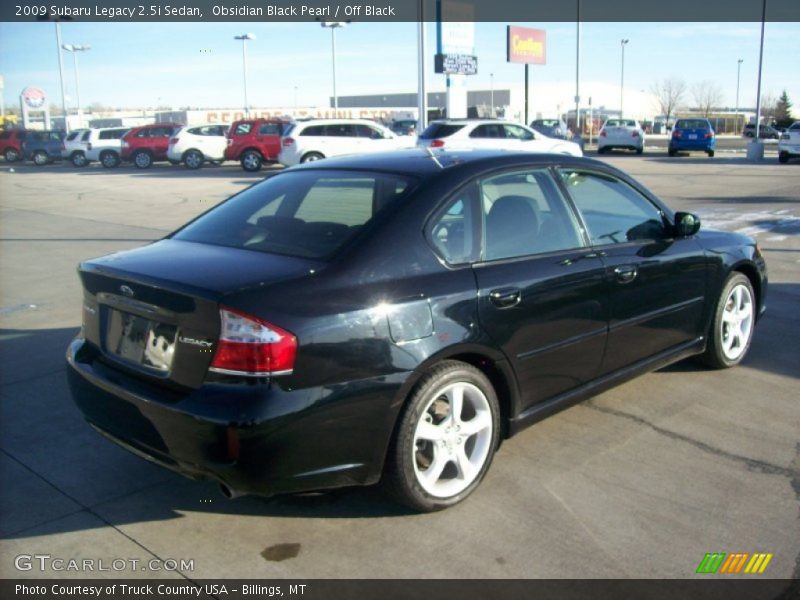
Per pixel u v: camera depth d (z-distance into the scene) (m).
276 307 2.94
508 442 4.17
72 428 4.43
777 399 4.75
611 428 4.34
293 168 4.32
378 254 3.27
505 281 3.56
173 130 32.25
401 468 3.25
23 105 51.53
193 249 3.60
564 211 4.05
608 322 4.12
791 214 12.80
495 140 20.42
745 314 5.32
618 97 116.44
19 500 3.60
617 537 3.25
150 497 3.63
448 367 3.37
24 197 18.75
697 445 4.12
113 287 3.33
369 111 65.81
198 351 2.99
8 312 7.11
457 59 30.86
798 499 3.55
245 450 2.88
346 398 3.03
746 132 61.88
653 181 19.33
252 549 3.20
